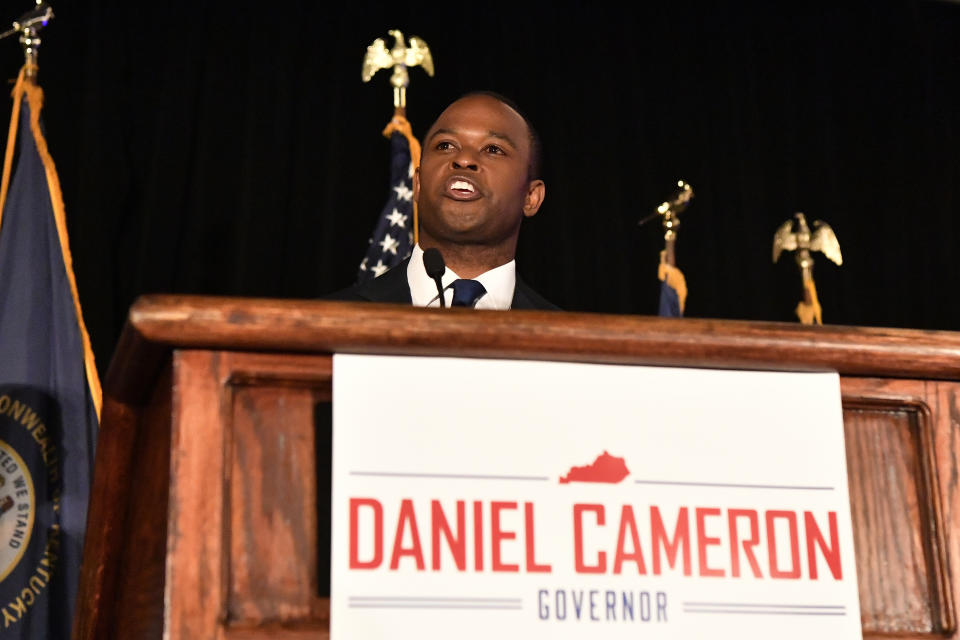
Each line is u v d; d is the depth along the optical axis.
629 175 6.46
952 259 6.82
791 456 1.60
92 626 1.80
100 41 5.66
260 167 5.72
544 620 1.48
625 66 6.61
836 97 6.96
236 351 1.53
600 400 1.56
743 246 6.47
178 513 1.46
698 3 6.86
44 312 4.49
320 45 6.07
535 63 6.43
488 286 3.49
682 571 1.53
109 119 5.59
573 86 6.49
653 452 1.56
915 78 7.05
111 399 1.66
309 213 5.82
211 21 5.91
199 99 5.79
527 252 6.11
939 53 7.18
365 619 1.44
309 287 5.74
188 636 1.43
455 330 1.54
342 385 1.51
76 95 5.63
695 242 6.43
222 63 5.87
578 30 6.58
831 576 1.56
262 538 1.49
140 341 1.50
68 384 4.39
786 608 1.54
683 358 1.59
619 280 6.21
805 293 5.39
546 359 1.57
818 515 1.58
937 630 1.64
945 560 1.66
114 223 5.51
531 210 3.80
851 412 1.71
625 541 1.52
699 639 1.51
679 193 5.35
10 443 4.28
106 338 5.30
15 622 4.08
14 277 4.51
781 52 6.93
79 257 5.35
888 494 1.68
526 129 3.65
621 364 1.59
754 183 6.61
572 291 6.07
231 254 5.61
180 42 5.83
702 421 1.58
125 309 5.47
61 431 4.34
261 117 5.81
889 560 1.66
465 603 1.46
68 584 4.17
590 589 1.50
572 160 6.37
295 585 1.48
